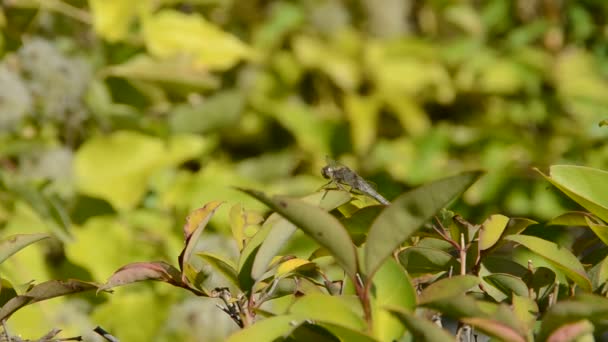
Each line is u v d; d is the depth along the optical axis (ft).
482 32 27.14
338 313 6.58
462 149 26.09
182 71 19.67
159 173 19.72
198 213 7.98
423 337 6.13
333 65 25.84
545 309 7.89
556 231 21.52
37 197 16.76
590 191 8.27
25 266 16.30
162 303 17.26
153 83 19.74
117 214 18.40
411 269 8.41
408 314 6.09
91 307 16.69
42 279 16.35
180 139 20.36
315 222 6.44
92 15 19.49
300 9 25.94
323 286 8.32
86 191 18.54
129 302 17.17
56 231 16.61
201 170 20.36
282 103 25.26
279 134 25.57
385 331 6.66
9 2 19.20
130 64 19.52
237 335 6.52
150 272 7.78
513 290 8.00
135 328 16.94
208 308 17.62
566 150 25.59
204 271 7.94
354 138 25.36
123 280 7.73
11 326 12.71
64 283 7.75
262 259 7.31
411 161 25.72
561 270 8.00
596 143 25.59
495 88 26.18
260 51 24.72
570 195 7.86
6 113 18.57
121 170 18.90
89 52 19.58
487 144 25.81
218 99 21.11
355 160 25.68
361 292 6.56
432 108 27.25
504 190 24.99
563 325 6.27
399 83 26.27
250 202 19.79
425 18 28.04
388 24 26.91
